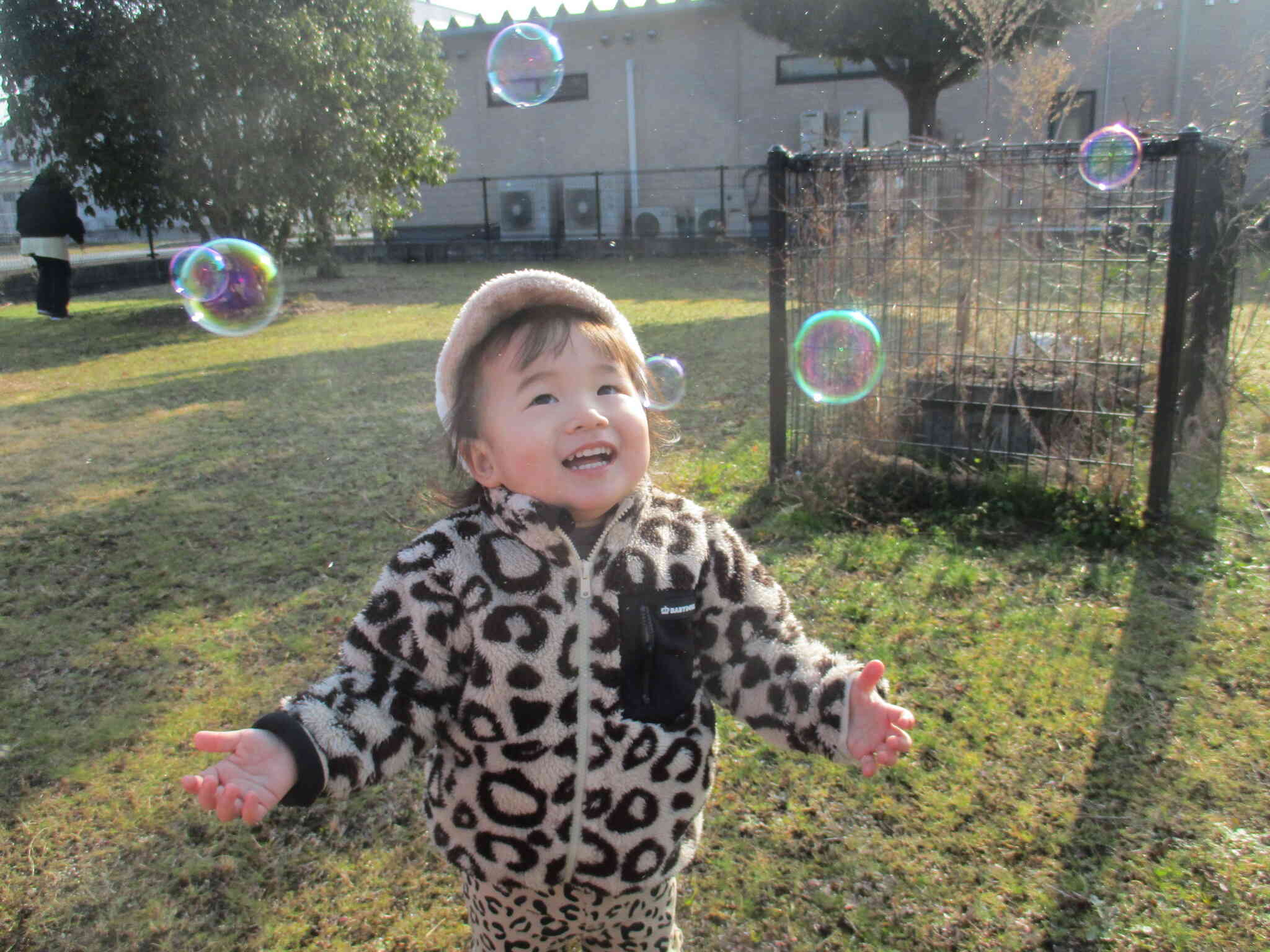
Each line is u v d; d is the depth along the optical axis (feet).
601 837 4.66
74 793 8.48
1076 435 13.53
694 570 4.84
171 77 34.99
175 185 37.47
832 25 37.70
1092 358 13.65
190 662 10.69
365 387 24.35
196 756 8.96
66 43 34.47
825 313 14.42
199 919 7.06
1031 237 13.32
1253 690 8.96
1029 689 9.14
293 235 42.32
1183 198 11.41
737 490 14.82
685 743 4.72
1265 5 48.06
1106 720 8.62
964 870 7.06
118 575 13.12
